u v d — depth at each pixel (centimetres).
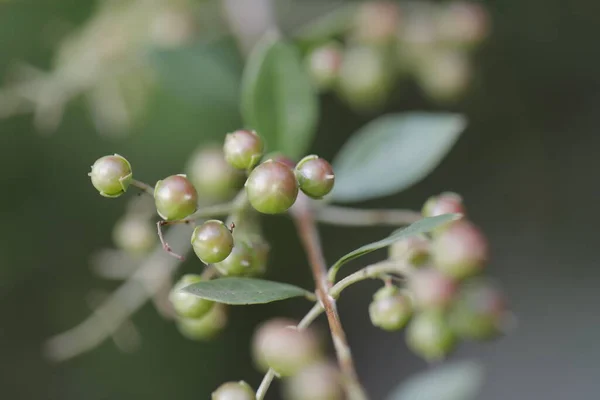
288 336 26
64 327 41
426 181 46
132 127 38
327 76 34
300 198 30
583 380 47
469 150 46
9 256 41
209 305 27
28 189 41
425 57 36
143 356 42
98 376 41
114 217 41
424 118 31
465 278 29
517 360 49
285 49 31
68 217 41
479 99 45
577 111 46
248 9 36
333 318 26
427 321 30
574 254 48
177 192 26
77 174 41
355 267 44
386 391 46
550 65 45
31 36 39
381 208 45
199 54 34
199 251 26
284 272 44
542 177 47
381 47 35
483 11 36
